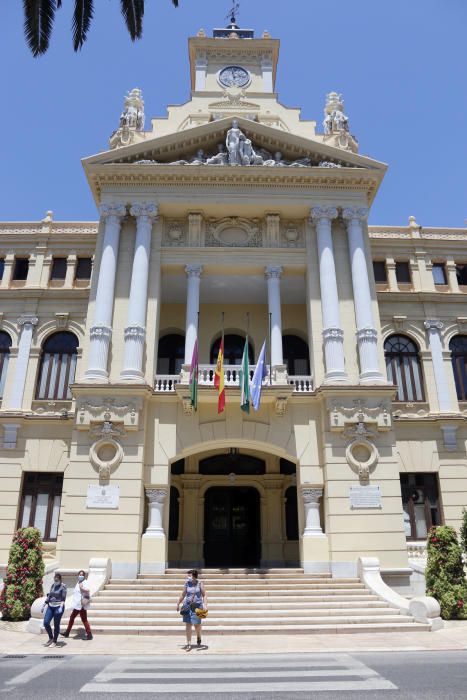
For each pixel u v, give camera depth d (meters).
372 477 21.22
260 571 20.36
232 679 10.26
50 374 28.02
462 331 29.48
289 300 28.09
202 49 31.12
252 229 25.16
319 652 13.16
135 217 24.41
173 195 24.50
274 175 24.48
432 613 16.34
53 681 10.09
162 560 20.09
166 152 25.22
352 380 22.56
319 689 9.38
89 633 14.82
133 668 11.35
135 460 20.98
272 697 8.84
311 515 21.12
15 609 16.88
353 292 23.78
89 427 21.22
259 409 22.55
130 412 21.23
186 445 21.81
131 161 24.91
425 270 30.14
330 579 19.66
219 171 24.38
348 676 10.41
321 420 22.22
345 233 24.77
